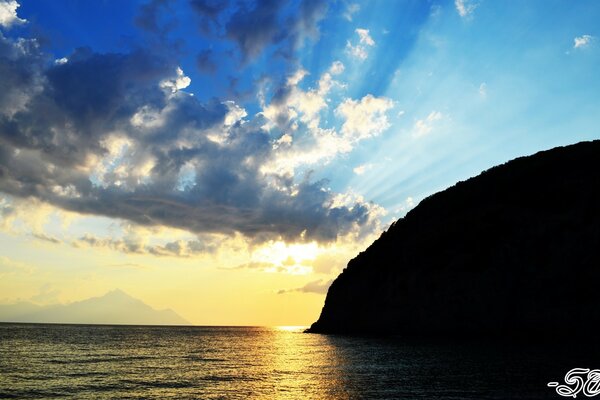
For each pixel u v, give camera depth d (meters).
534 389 28.31
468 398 26.25
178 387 32.38
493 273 68.31
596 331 57.50
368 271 93.31
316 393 29.33
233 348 72.38
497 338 63.94
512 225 73.25
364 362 45.78
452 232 80.19
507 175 86.62
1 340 84.69
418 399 26.38
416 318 75.31
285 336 121.06
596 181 71.81
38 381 35.06
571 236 65.75
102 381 35.25
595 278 61.22
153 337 113.62
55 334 116.88
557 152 86.31
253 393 29.73
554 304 62.19
